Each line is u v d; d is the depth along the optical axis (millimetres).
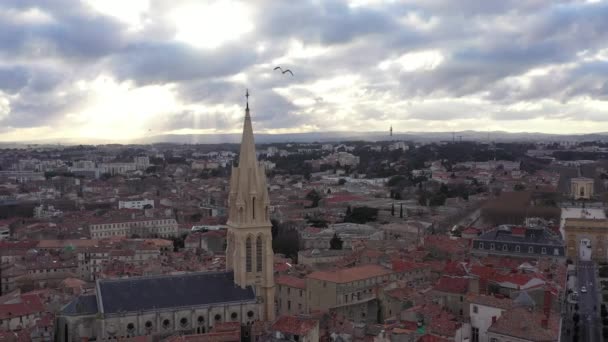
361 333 185750
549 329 169750
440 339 166625
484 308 192625
